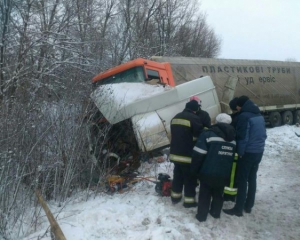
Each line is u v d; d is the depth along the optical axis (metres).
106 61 15.08
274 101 14.88
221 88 12.62
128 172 6.56
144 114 6.75
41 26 11.71
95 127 6.60
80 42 11.61
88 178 5.93
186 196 5.14
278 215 5.14
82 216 4.63
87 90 6.75
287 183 6.57
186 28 30.86
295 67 16.05
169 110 6.98
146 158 7.16
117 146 6.96
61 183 5.57
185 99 7.25
